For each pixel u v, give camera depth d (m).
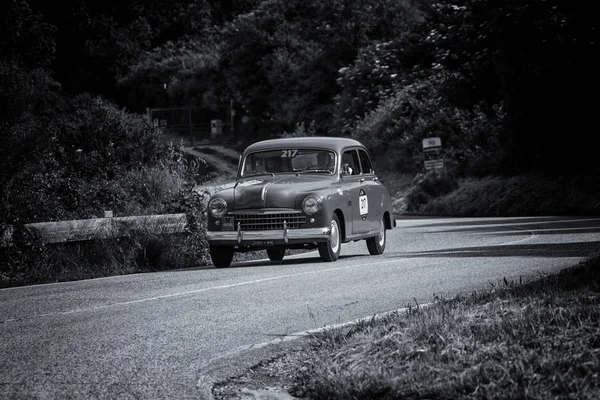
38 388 7.79
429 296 12.50
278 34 83.06
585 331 7.20
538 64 39.47
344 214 18.34
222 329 10.50
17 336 10.29
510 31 39.53
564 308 7.95
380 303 12.06
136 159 26.41
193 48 104.81
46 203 19.16
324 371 7.44
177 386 7.84
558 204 37.91
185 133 91.62
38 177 19.73
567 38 38.78
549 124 40.78
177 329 10.55
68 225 17.56
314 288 13.74
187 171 22.97
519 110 41.06
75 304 12.72
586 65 38.81
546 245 19.42
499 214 39.12
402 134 55.41
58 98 50.78
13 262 16.81
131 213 20.53
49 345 9.70
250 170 19.14
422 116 54.97
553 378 6.22
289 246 17.70
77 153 24.72
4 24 59.31
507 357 6.77
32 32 60.97
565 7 39.19
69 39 100.94
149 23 112.19
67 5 100.31
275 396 7.43
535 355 6.69
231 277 15.56
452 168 46.31
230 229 17.77
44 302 13.05
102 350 9.39
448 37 47.94
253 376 8.23
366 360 7.52
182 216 19.66
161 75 97.06
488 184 42.09
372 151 57.28
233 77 84.50
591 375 6.26
